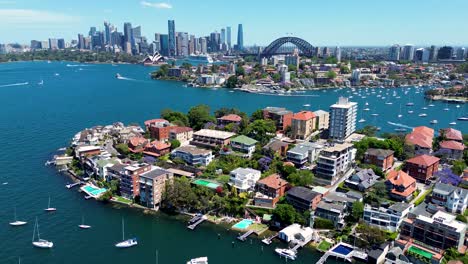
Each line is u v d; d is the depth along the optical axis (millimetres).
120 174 183750
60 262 130625
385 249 133125
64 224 155625
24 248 138000
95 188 189125
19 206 169375
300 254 136875
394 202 164250
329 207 153375
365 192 175250
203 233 151625
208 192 171625
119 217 163375
